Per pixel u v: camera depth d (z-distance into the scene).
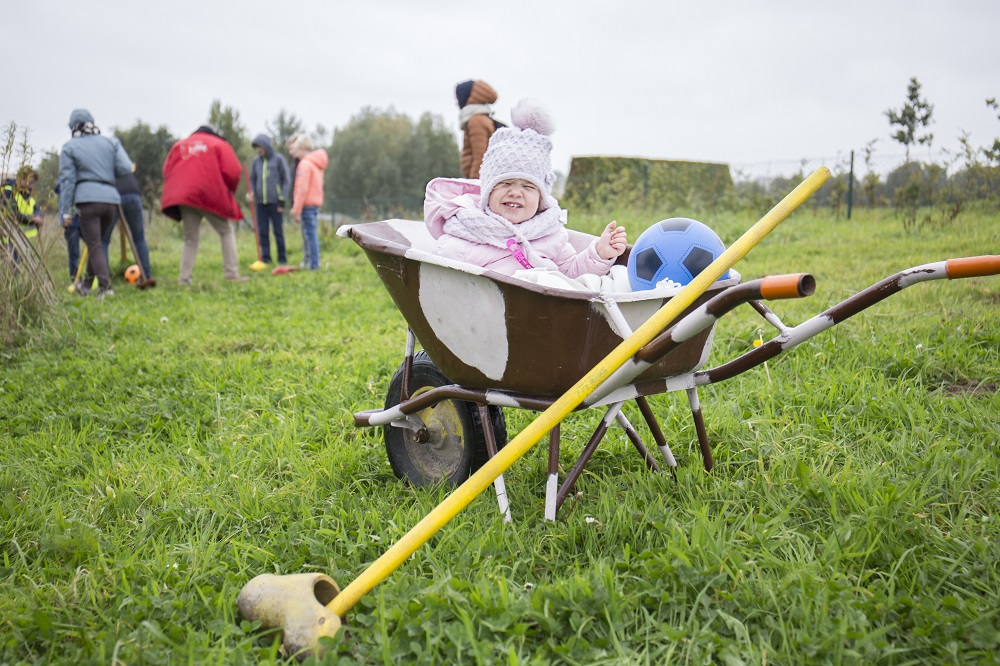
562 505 3.17
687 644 2.20
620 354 2.50
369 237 3.13
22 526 3.13
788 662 2.12
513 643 2.22
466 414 3.29
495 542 2.79
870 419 3.82
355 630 2.31
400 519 3.01
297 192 11.00
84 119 9.06
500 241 3.49
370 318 7.30
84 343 6.52
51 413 4.64
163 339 6.66
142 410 4.64
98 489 3.47
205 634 2.32
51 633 2.39
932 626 2.20
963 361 4.48
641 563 2.57
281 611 2.32
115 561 2.79
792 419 3.91
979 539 2.63
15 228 6.68
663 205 15.69
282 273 10.96
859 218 13.75
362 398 4.77
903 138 14.40
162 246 15.14
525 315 2.81
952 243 9.50
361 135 56.16
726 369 3.04
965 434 3.55
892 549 2.59
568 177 17.83
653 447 3.77
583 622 2.25
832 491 3.01
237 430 4.34
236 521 3.19
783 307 6.11
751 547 2.69
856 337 5.03
